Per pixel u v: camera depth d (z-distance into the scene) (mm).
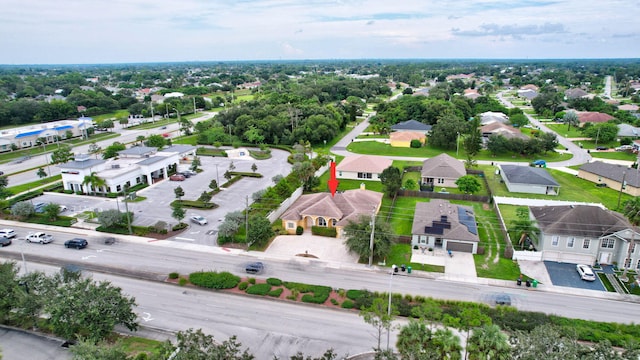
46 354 35812
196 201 71812
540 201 69500
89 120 140625
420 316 34344
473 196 72500
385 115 143875
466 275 48688
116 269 50250
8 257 53281
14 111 153375
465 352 33312
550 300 43594
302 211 61312
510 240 56719
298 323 40000
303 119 130250
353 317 40969
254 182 84312
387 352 30406
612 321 39938
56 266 50906
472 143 95125
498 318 38812
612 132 111500
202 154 109125
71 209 70000
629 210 54594
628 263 48938
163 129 146750
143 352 34656
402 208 69188
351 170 86938
